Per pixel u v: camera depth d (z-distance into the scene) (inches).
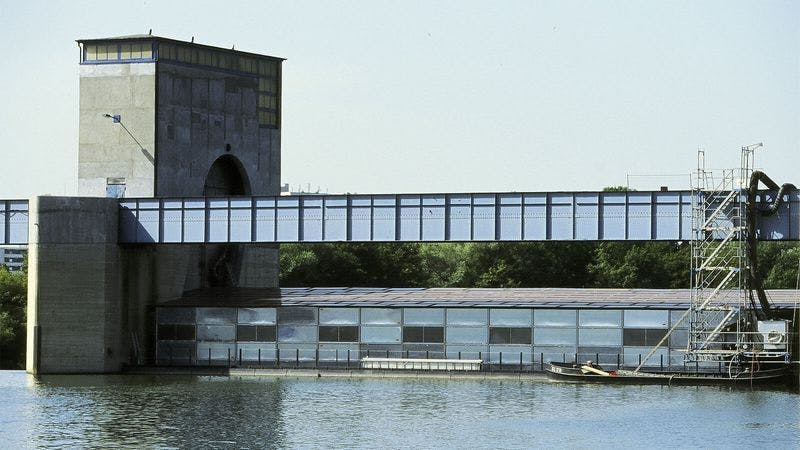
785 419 4520.2
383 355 5723.4
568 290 6087.6
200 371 5876.0
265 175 6943.9
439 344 5669.3
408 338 5698.8
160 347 5994.1
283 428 4345.5
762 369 5334.6
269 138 6963.6
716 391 5201.8
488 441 4136.3
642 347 5457.7
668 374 5349.4
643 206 5364.2
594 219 5408.5
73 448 4042.8
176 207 5920.3
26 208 6018.7
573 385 5378.9
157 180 6309.1
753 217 5246.1
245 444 4087.1
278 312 5841.5
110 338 5944.9
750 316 5324.8
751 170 5280.5
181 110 6446.9
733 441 4153.5
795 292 5974.4
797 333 5457.7
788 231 5285.4
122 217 5989.2
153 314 6067.9
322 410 4714.6
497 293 6023.6
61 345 5905.5
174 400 4975.4
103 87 6397.6
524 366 5580.7
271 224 5787.4
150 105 6318.9
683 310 5428.2
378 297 5974.4
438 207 5570.9
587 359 5506.9
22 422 4478.3
